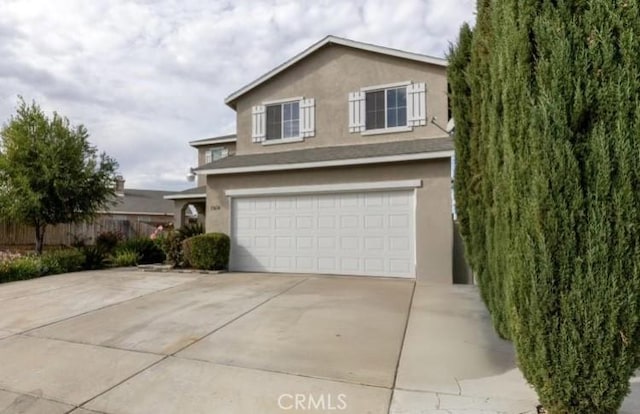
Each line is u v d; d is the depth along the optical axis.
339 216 10.10
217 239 10.77
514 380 3.55
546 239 2.46
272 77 12.55
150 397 3.26
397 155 9.29
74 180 12.72
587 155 2.39
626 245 2.28
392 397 3.22
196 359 4.10
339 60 11.88
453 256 9.18
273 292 7.68
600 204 2.34
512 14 2.91
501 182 3.88
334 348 4.43
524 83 2.74
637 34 2.31
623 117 2.31
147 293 7.67
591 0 2.43
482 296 6.02
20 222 12.51
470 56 6.52
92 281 9.25
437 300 6.97
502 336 4.63
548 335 2.46
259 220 10.95
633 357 2.32
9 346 4.54
